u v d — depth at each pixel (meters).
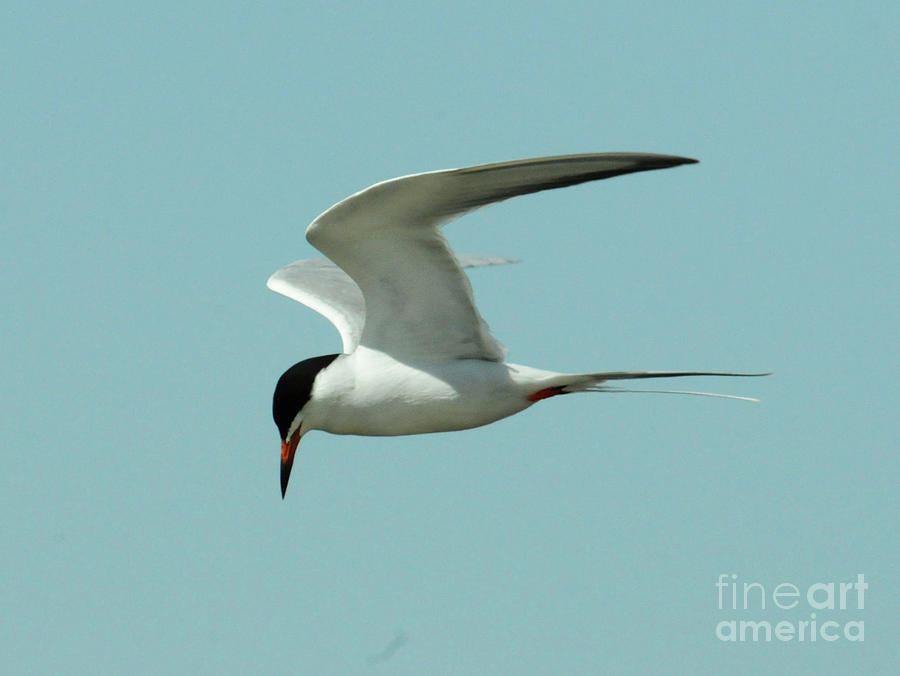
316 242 11.88
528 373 12.71
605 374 12.58
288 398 12.81
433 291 12.33
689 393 12.64
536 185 10.88
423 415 12.73
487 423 12.96
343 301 14.89
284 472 12.96
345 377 12.67
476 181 10.88
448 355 12.70
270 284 15.38
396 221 11.57
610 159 10.45
